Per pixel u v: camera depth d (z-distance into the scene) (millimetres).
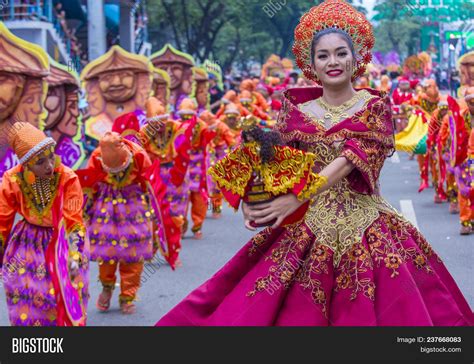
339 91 4781
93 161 7898
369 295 4457
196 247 11195
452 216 13000
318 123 4730
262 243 4703
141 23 35312
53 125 16656
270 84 26094
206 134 11695
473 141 10453
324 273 4531
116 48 19016
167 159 10289
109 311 8094
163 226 8156
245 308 4523
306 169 4254
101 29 28234
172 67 24516
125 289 7945
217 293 4711
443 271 4832
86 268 5926
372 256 4562
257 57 48500
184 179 10406
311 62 4895
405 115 18938
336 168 4449
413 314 4426
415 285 4496
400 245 4656
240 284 4625
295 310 4508
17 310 5957
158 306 8203
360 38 4809
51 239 5574
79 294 5805
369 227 4621
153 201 8086
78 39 30797
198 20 36125
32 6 24062
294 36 4969
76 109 16797
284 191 4262
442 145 13094
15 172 5883
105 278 8031
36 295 5902
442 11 33062
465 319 4668
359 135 4570
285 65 32875
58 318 5559
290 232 4645
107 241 7879
